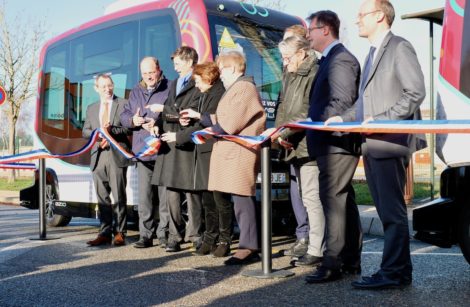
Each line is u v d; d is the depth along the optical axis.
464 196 4.81
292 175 6.23
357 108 4.71
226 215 6.08
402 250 4.58
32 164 8.83
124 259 6.10
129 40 8.44
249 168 5.68
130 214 7.94
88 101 9.28
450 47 4.66
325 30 5.16
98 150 7.19
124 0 8.94
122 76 8.53
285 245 7.14
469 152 4.64
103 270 5.53
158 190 6.96
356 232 5.17
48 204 9.83
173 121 6.29
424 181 15.24
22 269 5.65
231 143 5.64
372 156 4.55
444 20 4.78
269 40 8.02
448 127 4.16
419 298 4.29
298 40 5.67
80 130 9.34
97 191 7.21
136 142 6.86
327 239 4.90
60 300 4.45
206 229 6.29
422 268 5.42
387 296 4.36
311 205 5.56
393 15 4.61
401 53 4.45
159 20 7.96
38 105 10.69
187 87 6.26
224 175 5.65
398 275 4.59
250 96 5.61
